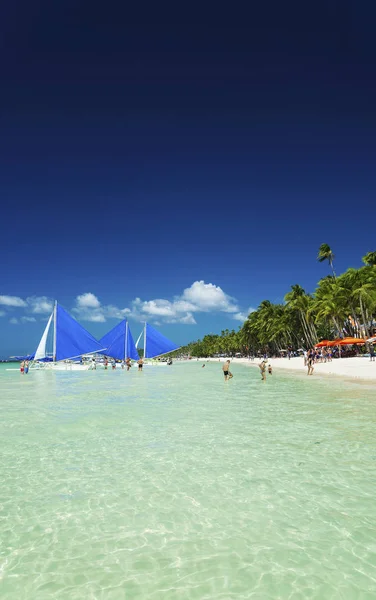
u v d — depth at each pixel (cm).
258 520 608
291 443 1055
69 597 437
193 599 429
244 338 13150
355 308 6444
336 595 430
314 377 3478
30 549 541
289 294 8469
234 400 2022
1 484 789
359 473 803
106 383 3622
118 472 850
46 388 3138
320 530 573
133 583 461
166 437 1165
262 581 458
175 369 7362
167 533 576
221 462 902
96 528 596
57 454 999
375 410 1562
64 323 6725
